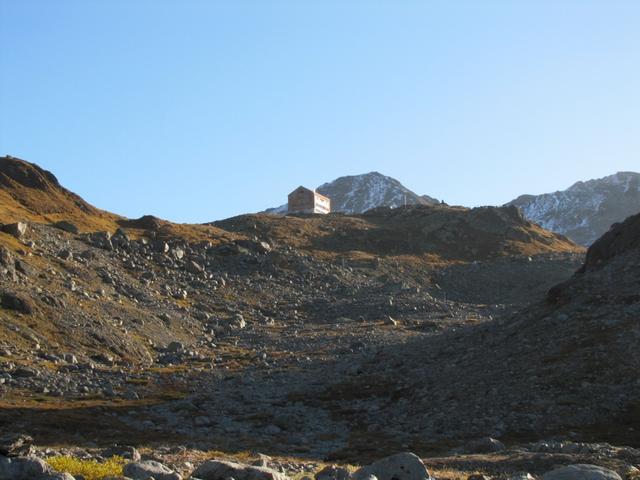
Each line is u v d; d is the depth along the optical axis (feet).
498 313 422.00
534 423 158.51
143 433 166.09
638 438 142.20
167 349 302.04
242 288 463.83
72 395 207.51
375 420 185.68
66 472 68.54
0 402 185.98
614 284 224.12
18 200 564.71
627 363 174.81
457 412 174.50
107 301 337.93
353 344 300.40
